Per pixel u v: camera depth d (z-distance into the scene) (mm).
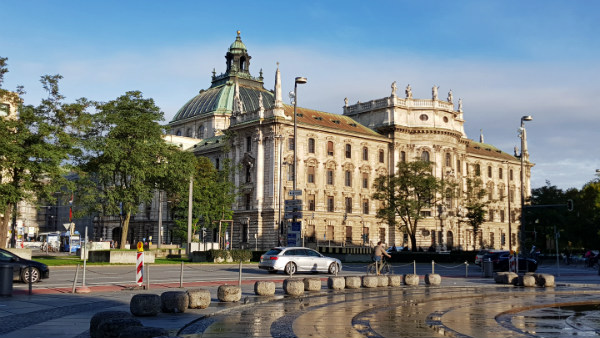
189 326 16281
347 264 62531
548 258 82812
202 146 106625
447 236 102750
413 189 84188
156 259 59281
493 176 125500
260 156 89250
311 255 41000
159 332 10961
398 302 23625
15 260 29562
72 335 14219
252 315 18797
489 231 121000
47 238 90312
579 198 96875
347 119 101875
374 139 98625
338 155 94375
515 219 128625
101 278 34344
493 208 123250
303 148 90125
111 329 11812
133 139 56469
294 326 16516
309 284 27625
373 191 98188
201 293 20000
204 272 41406
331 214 91750
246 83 129750
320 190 91250
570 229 93938
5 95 50312
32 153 46969
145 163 56000
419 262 71062
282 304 22266
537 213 95250
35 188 49406
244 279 35125
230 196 80125
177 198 79250
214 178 81312
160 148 57594
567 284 35188
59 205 155750
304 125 89750
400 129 100375
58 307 19781
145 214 116250
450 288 31500
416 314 19781
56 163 47750
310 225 89250
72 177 72625
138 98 57656
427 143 101250
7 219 48469
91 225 144125
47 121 51094
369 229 96938
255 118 90812
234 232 91750
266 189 88188
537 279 33812
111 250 50375
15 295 23641
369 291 28844
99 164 55969
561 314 20641
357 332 15656
